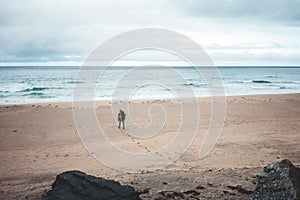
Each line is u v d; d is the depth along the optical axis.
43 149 13.95
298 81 77.44
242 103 29.95
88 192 5.70
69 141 15.67
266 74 121.75
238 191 7.07
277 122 20.09
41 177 9.59
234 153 12.43
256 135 15.97
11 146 14.69
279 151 12.76
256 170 9.31
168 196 6.68
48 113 24.47
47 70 142.88
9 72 119.06
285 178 5.55
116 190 5.71
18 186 8.55
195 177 8.46
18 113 24.50
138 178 8.48
